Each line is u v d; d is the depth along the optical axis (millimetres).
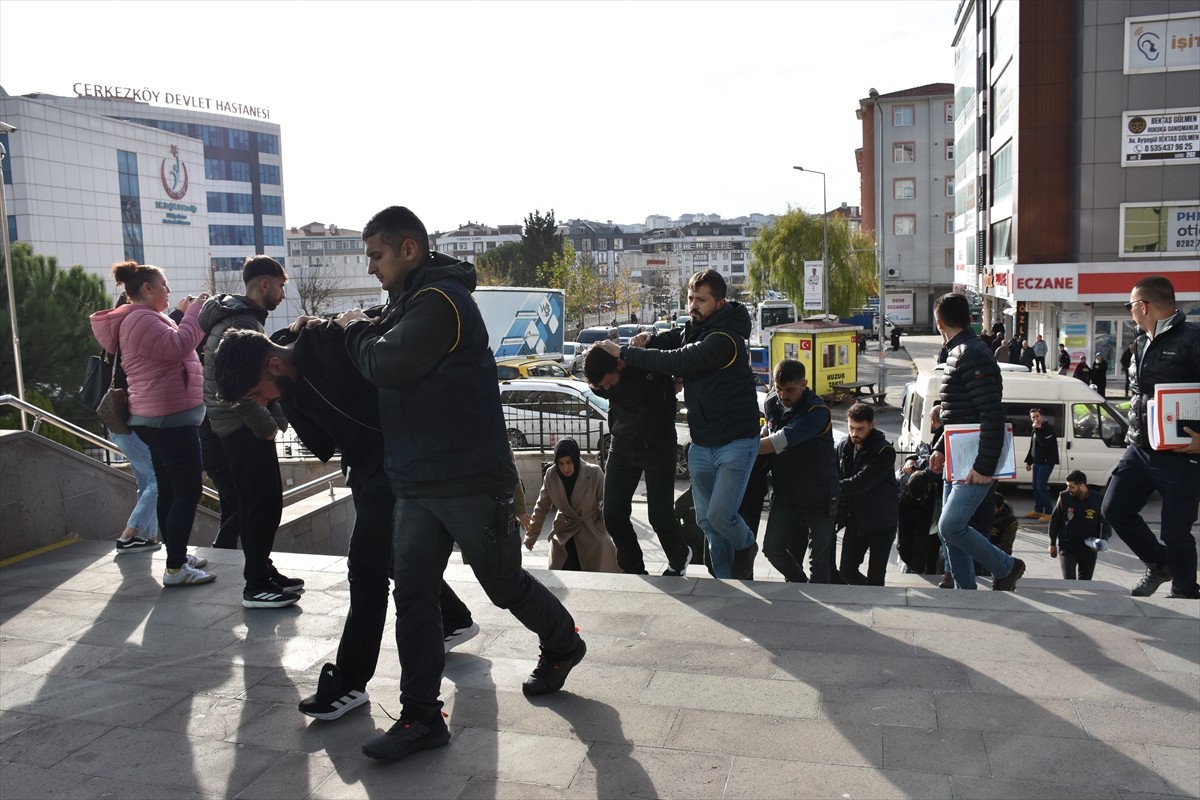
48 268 21281
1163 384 4531
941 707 3322
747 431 4832
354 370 3375
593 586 4832
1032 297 30125
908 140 68688
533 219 87250
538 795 2836
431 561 3143
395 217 3094
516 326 27016
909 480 8391
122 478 6891
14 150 52219
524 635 4227
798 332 28906
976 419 5055
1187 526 4609
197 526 8469
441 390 3016
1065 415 15320
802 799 2752
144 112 83438
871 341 59219
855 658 3785
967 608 4309
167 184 66062
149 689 3801
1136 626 4008
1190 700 3314
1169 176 28188
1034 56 29766
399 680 3785
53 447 6207
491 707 3451
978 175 41812
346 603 4820
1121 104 28266
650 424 5117
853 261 50719
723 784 2850
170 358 4961
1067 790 2762
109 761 3205
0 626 4598
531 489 15656
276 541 8633
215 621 4602
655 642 4043
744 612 4375
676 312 90625
